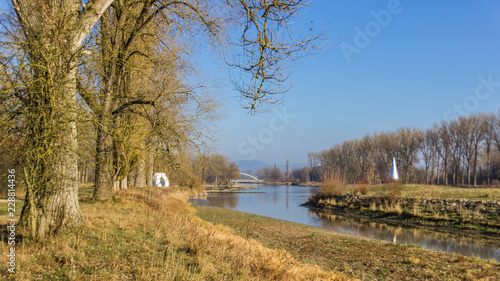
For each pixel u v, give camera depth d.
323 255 14.39
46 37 6.92
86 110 7.75
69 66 6.94
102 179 16.03
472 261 13.27
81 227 8.51
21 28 7.05
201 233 10.91
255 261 8.56
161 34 14.26
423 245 19.02
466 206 27.73
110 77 13.38
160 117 12.94
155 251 7.75
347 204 38.62
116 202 15.43
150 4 13.81
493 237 21.52
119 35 14.30
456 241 20.23
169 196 28.16
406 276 11.27
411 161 73.44
